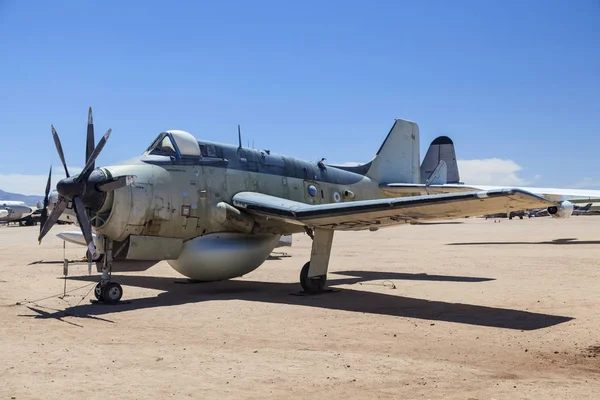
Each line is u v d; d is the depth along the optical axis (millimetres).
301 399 5480
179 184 13273
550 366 6766
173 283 15836
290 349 7676
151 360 7004
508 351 7547
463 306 11344
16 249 29656
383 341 8195
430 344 7984
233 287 14930
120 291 12172
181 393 5637
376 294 13219
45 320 9938
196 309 11125
